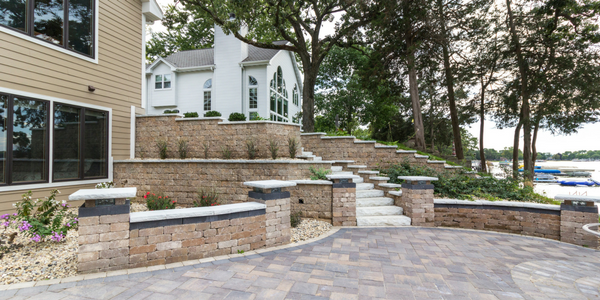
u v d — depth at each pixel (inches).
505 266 154.7
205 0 502.6
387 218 251.8
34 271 130.3
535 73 486.9
